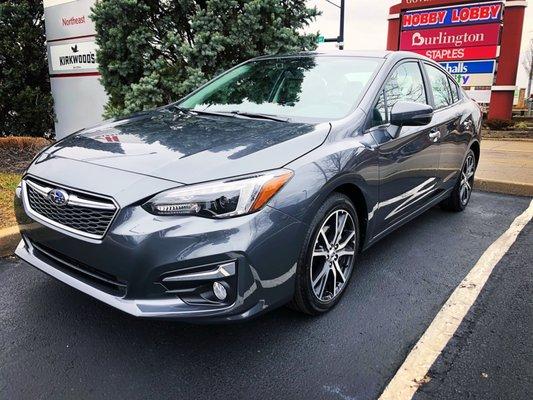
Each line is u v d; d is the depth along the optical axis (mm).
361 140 3131
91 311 3008
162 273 2301
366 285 3469
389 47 13523
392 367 2545
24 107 8000
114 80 6383
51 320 2898
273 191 2455
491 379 2453
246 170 2459
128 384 2369
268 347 2688
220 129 3053
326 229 2896
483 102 12492
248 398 2297
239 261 2320
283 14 6086
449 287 3479
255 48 6098
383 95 3518
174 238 2275
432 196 4473
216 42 5785
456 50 12562
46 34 8070
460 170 5035
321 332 2842
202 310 2344
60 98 8258
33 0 8164
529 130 11734
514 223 4996
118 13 5852
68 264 2617
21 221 2885
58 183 2580
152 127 3193
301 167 2629
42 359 2539
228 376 2443
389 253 4094
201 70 5953
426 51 12969
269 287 2482
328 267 2953
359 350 2682
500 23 11930
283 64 4062
